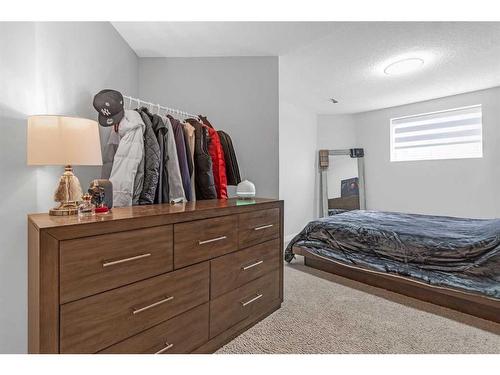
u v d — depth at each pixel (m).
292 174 4.57
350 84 3.52
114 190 1.62
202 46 2.54
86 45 1.85
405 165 4.42
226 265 1.63
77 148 1.28
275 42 2.46
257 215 1.87
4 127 1.27
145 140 1.75
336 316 1.96
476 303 1.94
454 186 3.94
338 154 5.02
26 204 1.36
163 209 1.48
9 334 1.30
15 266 1.32
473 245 1.99
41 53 1.44
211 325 1.53
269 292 1.97
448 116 4.08
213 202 1.92
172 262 1.33
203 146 2.16
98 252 1.07
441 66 2.95
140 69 2.72
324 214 5.00
